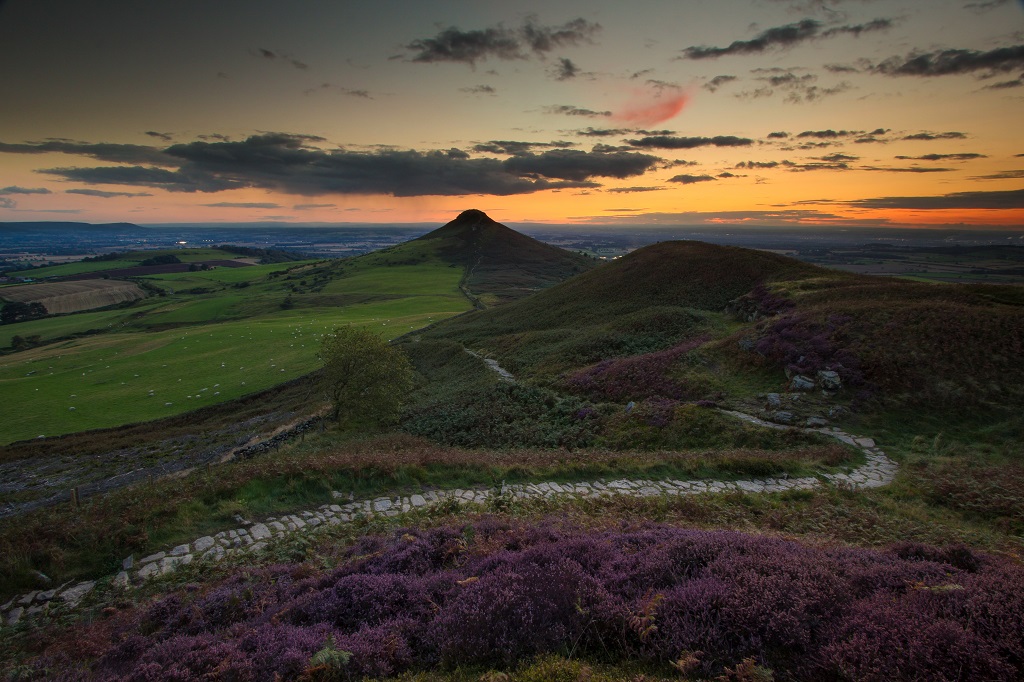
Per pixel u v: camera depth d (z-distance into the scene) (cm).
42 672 749
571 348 4847
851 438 2180
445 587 745
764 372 3030
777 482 1714
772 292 5025
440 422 3591
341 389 4212
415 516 1359
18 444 4822
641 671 517
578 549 808
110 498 1474
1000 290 3775
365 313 12775
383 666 557
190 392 6419
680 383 3108
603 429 2716
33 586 1070
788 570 654
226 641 664
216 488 1491
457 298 15612
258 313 14825
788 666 504
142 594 1025
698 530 920
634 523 1122
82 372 7488
